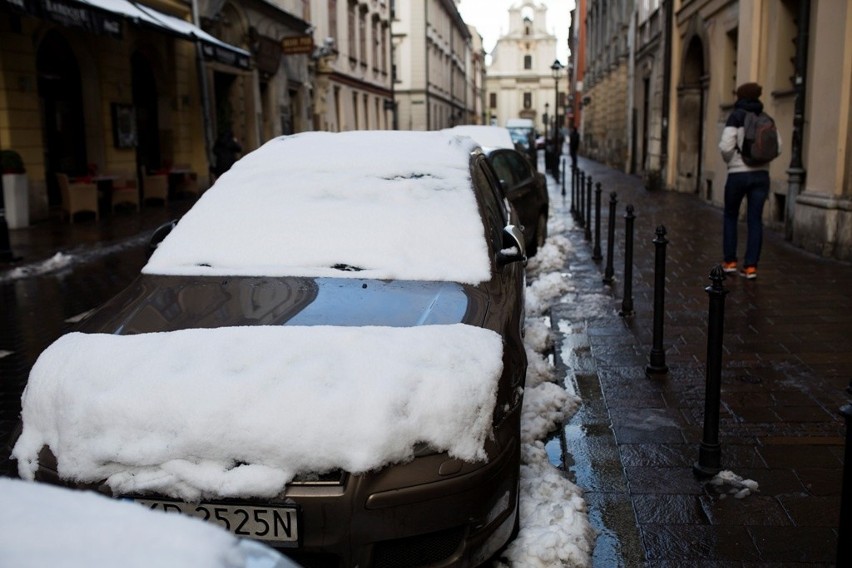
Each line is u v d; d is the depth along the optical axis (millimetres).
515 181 9914
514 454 3154
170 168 20141
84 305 8180
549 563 3201
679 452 4324
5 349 6539
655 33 24484
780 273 8953
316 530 2691
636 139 29594
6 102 14102
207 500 2703
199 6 21031
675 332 6648
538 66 118500
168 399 2826
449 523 2805
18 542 1477
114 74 17703
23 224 14062
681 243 11555
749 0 13352
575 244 11836
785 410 4863
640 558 3336
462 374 2998
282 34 27906
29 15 11898
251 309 3551
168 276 3906
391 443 2727
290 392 2818
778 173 12234
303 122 30703
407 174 4488
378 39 45031
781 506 3717
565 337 6582
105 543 1494
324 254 3969
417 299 3635
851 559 2678
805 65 10797
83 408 2857
